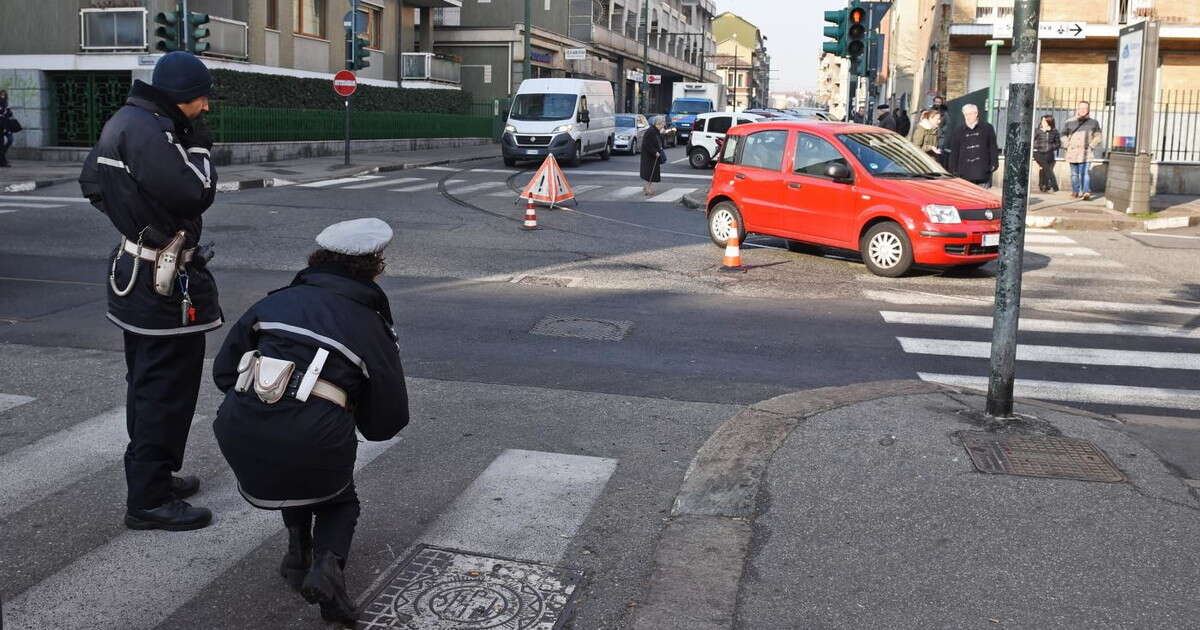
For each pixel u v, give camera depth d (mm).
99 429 5684
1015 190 5172
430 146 39031
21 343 7695
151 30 25547
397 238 13750
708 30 101062
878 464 4781
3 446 5383
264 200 18391
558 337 8227
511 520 4496
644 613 3555
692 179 25562
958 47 27734
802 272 11727
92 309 8945
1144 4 25859
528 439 5648
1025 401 5836
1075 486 4543
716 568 3873
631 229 15414
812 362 7605
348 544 3438
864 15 19391
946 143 21281
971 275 11789
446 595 3768
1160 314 9680
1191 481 4664
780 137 12914
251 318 3428
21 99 26422
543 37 50750
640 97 72125
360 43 26359
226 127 26500
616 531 4398
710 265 12055
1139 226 16734
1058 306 10016
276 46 30922
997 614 3498
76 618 3570
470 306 9406
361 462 5234
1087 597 3607
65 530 4336
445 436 5672
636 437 5719
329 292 3422
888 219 11516
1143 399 6766
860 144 12297
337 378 3342
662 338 8266
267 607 3680
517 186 22359
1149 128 17266
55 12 26172
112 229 13891
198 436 5605
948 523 4188
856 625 3451
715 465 4844
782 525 4215
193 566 4004
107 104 26375
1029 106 5043
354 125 33625
